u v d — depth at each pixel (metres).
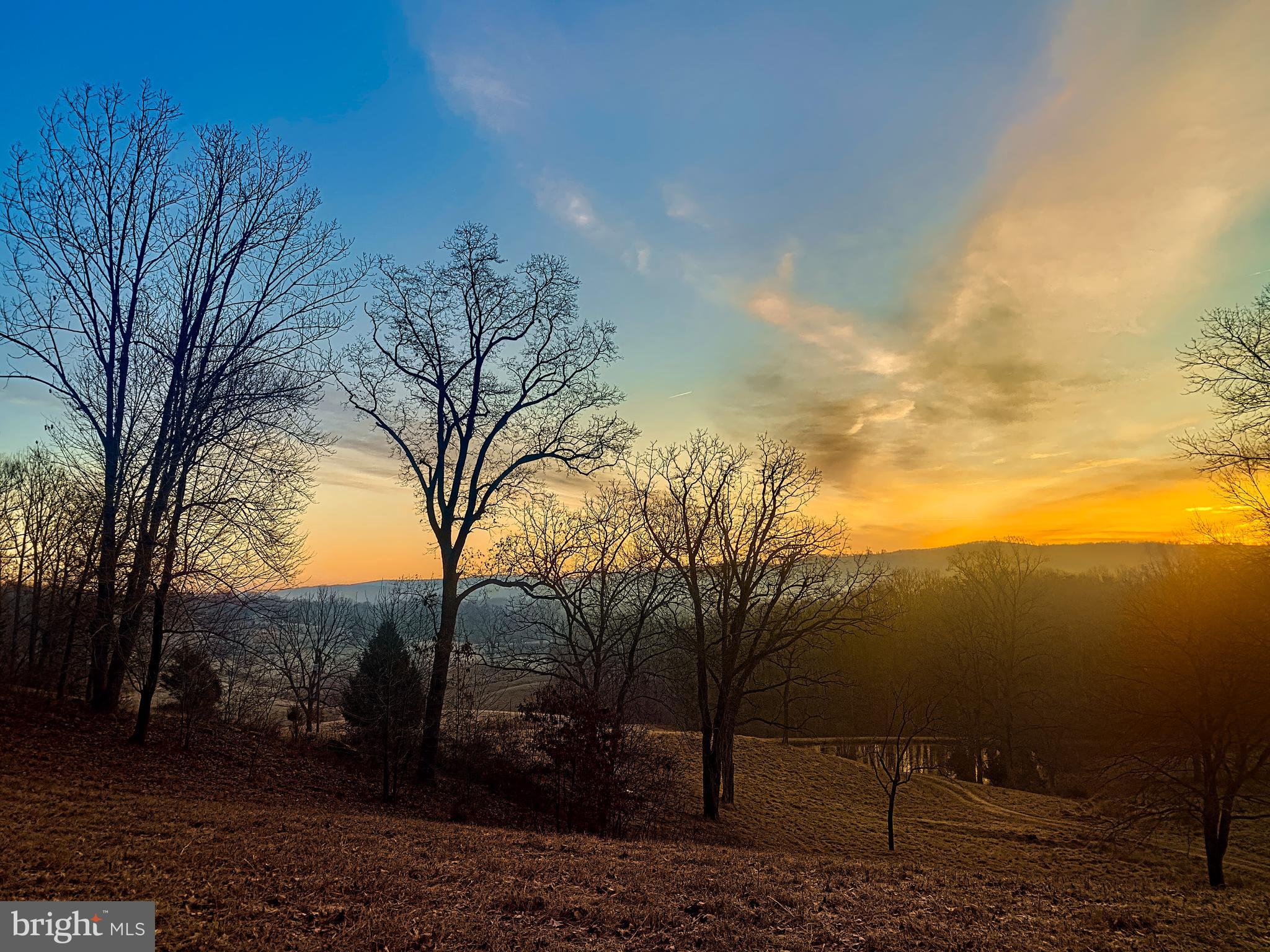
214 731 18.86
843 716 61.06
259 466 18.17
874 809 32.59
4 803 9.71
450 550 20.84
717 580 26.03
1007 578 50.53
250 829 10.30
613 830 18.36
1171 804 23.44
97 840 8.58
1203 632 22.12
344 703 23.41
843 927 8.04
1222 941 8.70
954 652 53.97
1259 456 18.75
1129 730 25.02
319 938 6.57
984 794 38.50
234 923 6.62
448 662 20.67
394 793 17.17
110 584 16.67
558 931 7.27
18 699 16.53
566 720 19.00
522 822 18.00
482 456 21.80
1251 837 30.70
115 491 17.31
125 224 18.19
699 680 25.16
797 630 26.22
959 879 11.41
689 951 6.96
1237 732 21.62
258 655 19.78
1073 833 29.69
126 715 17.86
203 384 17.83
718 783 25.06
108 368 17.75
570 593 24.80
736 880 9.73
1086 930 8.69
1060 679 53.19
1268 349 18.36
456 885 8.51
